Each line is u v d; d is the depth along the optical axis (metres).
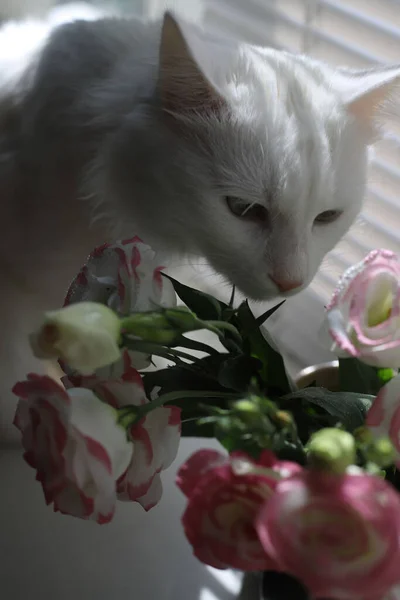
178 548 0.46
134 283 0.36
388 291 0.34
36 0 0.76
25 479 0.50
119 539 0.46
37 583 0.43
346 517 0.29
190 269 0.57
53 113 0.50
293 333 0.63
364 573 0.28
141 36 0.51
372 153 0.52
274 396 0.38
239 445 0.33
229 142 0.45
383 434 0.33
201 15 0.71
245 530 0.31
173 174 0.46
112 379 0.35
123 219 0.50
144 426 0.35
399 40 0.52
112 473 0.32
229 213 0.46
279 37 0.62
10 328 0.55
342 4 0.55
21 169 0.51
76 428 0.32
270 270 0.46
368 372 0.39
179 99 0.45
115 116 0.48
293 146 0.44
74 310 0.32
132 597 0.43
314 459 0.30
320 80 0.48
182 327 0.34
